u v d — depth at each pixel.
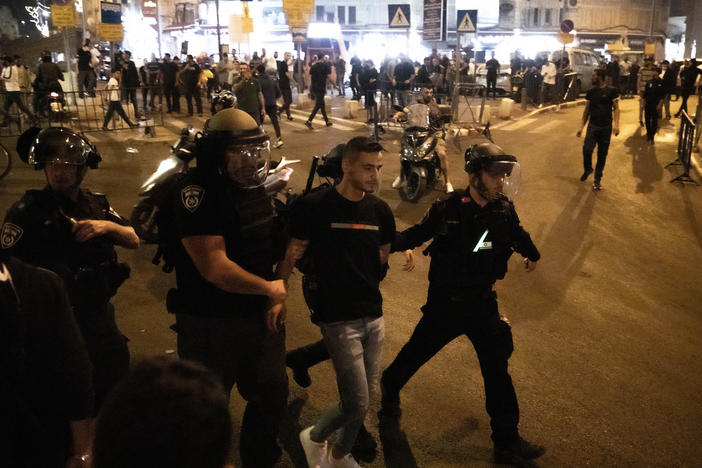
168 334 5.04
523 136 15.66
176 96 19.08
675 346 5.20
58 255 2.76
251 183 2.70
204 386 1.05
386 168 11.70
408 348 3.72
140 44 39.81
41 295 1.93
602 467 3.54
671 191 10.35
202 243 2.58
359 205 3.06
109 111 15.20
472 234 3.34
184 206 2.58
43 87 15.81
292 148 13.65
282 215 3.04
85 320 2.85
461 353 4.84
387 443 3.69
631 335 5.37
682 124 12.23
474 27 17.05
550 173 11.45
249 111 11.86
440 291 3.47
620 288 6.48
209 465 1.00
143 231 6.46
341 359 3.04
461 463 3.53
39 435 1.78
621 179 11.04
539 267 6.96
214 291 2.74
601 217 8.98
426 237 3.42
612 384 4.50
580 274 6.83
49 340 1.96
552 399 4.25
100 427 1.02
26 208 2.72
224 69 20.31
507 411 3.48
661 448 3.75
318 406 4.06
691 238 8.25
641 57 33.94
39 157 2.72
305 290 3.33
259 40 42.31
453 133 15.42
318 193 3.08
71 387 2.03
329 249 3.03
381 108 17.55
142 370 1.07
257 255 2.78
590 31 48.22
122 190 9.48
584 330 5.43
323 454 3.23
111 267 2.97
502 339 3.49
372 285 3.10
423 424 3.90
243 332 2.80
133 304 5.61
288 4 23.38
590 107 10.25
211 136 2.61
